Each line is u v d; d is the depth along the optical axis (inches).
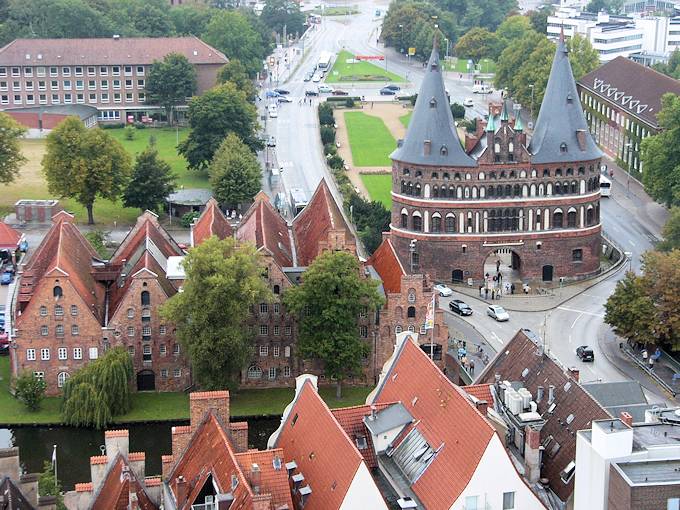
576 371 5610.2
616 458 4173.2
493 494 4488.2
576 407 4992.6
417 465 4736.7
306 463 4702.3
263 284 7293.3
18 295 7829.7
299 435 4877.0
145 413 7175.2
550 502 4729.3
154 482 4906.5
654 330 7495.1
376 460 4911.4
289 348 7534.5
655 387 7273.6
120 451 4975.4
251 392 7490.2
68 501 4945.9
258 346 7514.8
